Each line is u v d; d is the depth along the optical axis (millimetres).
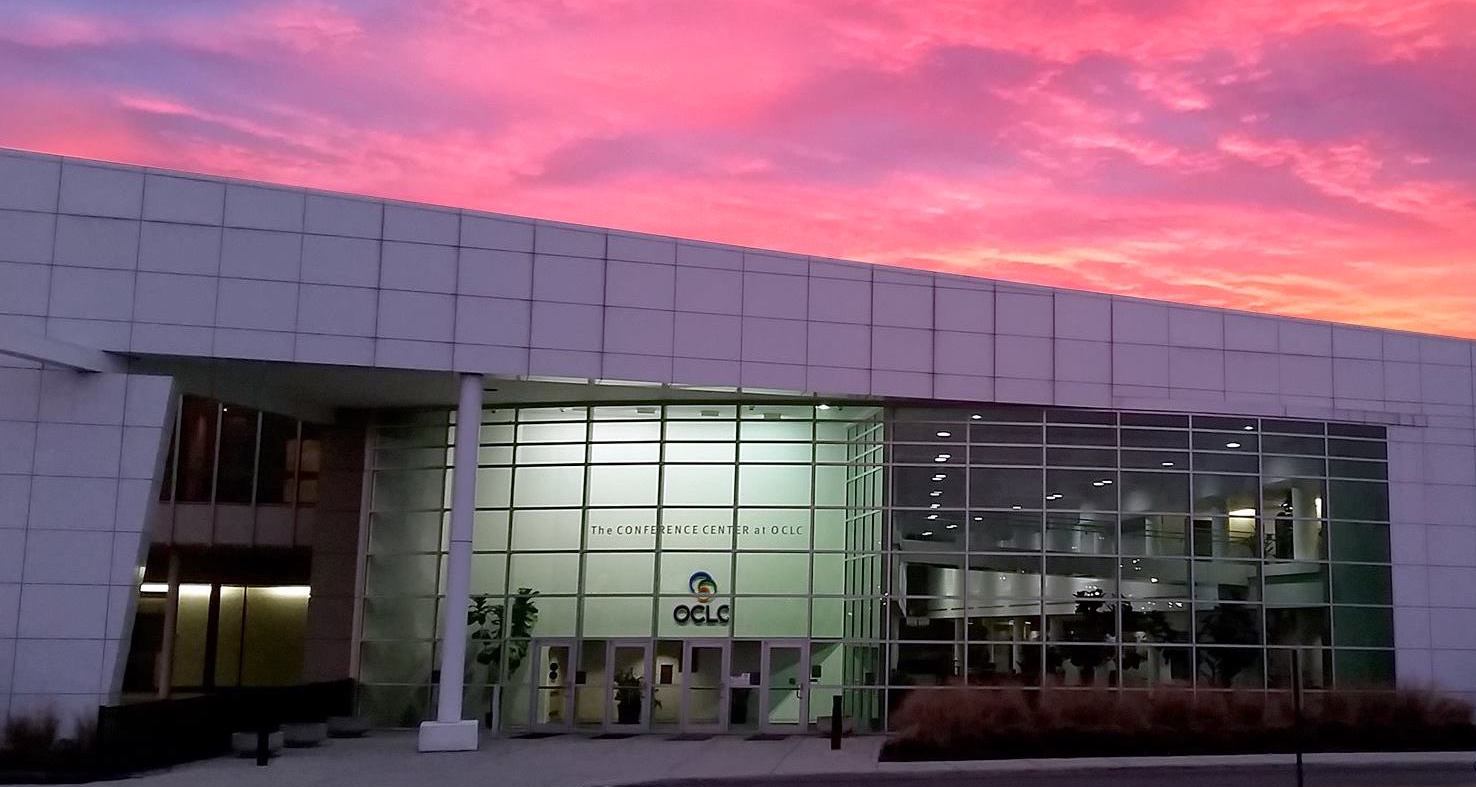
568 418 39312
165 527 46406
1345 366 40000
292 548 47031
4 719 29688
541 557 38688
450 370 33625
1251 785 26047
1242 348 39312
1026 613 37344
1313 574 38938
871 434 38062
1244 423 39125
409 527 39875
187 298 32469
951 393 37000
